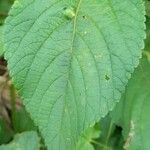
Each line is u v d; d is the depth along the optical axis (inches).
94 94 10.8
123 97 14.5
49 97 10.9
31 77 10.9
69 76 10.9
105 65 10.7
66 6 10.8
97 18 10.8
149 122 14.5
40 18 10.9
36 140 16.4
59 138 11.0
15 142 16.5
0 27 12.2
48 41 10.9
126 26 10.7
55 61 10.9
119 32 10.7
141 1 10.8
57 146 11.1
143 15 10.7
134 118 14.5
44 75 10.9
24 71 10.9
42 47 10.9
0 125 17.6
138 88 14.5
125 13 10.7
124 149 16.2
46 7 10.9
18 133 16.9
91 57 10.8
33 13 10.9
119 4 10.8
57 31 10.8
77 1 10.9
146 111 14.4
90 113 10.8
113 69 10.7
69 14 10.8
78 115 10.9
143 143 14.6
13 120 17.6
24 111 17.4
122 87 10.7
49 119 11.0
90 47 10.8
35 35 10.9
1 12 16.6
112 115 14.6
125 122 14.6
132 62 10.7
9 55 10.9
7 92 19.2
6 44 10.9
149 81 14.5
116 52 10.7
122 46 10.7
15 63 10.9
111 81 10.7
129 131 14.6
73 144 11.0
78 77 10.8
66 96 10.9
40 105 11.0
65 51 10.8
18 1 10.9
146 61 14.5
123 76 10.7
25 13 10.9
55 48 10.8
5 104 19.3
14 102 17.7
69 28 10.8
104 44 10.7
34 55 10.9
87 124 10.9
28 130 17.3
